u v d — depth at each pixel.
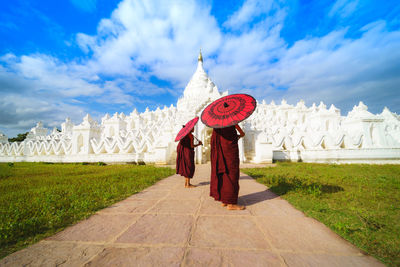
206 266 1.90
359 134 13.61
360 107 14.58
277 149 15.59
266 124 22.03
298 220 3.07
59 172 9.99
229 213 3.43
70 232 2.76
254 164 13.23
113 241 2.46
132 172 8.92
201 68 30.92
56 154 18.20
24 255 2.18
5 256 2.17
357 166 10.98
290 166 11.16
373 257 2.03
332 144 14.00
